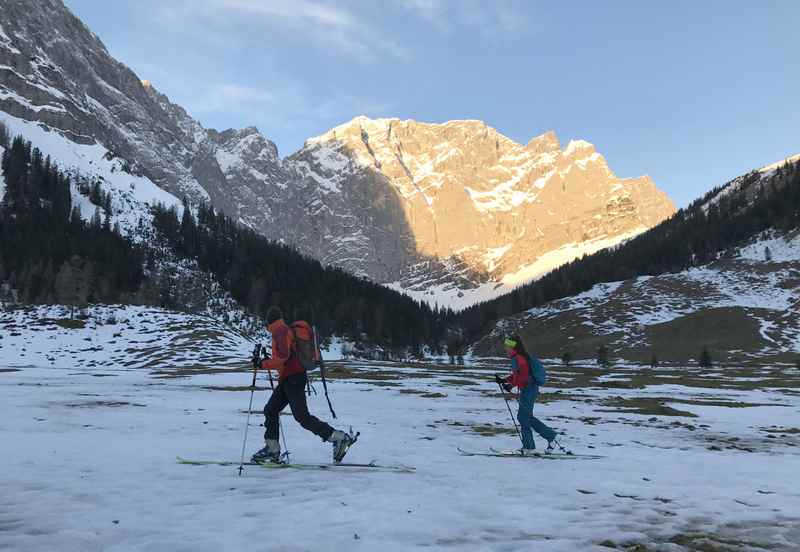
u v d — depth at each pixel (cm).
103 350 10075
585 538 509
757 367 12912
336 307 19900
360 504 618
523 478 813
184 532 506
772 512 614
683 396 3891
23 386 3106
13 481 721
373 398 2933
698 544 498
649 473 880
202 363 9312
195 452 1007
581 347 18012
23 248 15900
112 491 670
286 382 861
